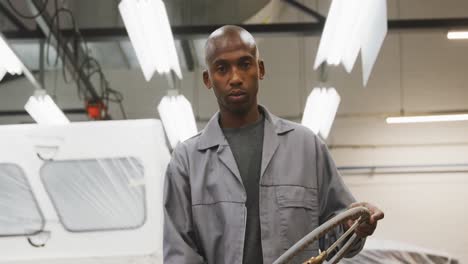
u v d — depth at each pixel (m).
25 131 2.12
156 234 2.04
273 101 9.71
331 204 1.76
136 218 2.05
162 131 2.20
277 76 9.75
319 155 1.77
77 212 2.07
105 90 8.71
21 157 2.11
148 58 4.81
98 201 2.07
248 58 1.69
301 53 9.77
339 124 9.82
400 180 9.77
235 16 6.56
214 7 6.54
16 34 6.20
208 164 1.72
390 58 9.79
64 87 9.58
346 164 9.80
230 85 1.68
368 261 4.89
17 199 2.08
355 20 4.11
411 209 9.72
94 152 2.11
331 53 4.75
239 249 1.63
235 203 1.66
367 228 1.62
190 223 1.72
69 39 6.20
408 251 4.98
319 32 5.99
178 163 1.75
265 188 1.68
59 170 2.10
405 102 9.73
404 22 6.13
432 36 9.74
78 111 9.40
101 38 6.19
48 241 2.05
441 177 9.75
